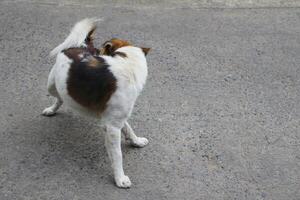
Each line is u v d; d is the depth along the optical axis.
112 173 3.14
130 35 4.20
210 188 3.11
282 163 3.28
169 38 4.20
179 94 3.70
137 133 3.39
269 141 3.41
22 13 4.35
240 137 3.42
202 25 4.38
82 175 3.11
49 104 3.53
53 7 4.45
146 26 4.31
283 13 4.59
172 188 3.09
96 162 3.19
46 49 4.00
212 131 3.45
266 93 3.76
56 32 4.17
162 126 3.45
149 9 4.52
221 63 4.00
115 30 4.23
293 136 3.46
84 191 3.03
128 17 4.39
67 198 2.99
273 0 4.76
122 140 3.34
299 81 3.89
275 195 3.10
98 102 2.99
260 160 3.29
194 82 3.81
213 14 4.52
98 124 3.41
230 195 3.08
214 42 4.20
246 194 3.09
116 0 4.61
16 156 3.18
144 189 3.07
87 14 4.39
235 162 3.26
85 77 2.98
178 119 3.51
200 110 3.59
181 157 3.27
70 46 3.14
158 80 3.80
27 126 3.37
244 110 3.61
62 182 3.07
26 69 3.80
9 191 3.00
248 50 4.14
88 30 3.17
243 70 3.95
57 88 3.13
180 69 3.91
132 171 3.16
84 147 3.27
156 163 3.22
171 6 4.58
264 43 4.23
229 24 4.41
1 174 3.08
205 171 3.20
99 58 3.02
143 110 3.55
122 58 3.00
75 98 3.05
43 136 3.31
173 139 3.37
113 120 3.01
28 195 2.99
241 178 3.17
